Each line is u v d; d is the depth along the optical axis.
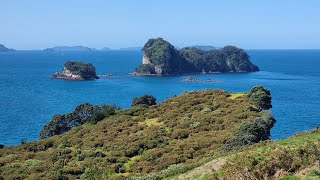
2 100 158.00
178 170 34.31
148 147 53.22
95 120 73.62
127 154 51.00
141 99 84.25
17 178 43.28
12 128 103.12
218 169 27.34
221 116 61.75
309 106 133.88
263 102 64.94
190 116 64.88
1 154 58.47
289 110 124.75
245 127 47.09
